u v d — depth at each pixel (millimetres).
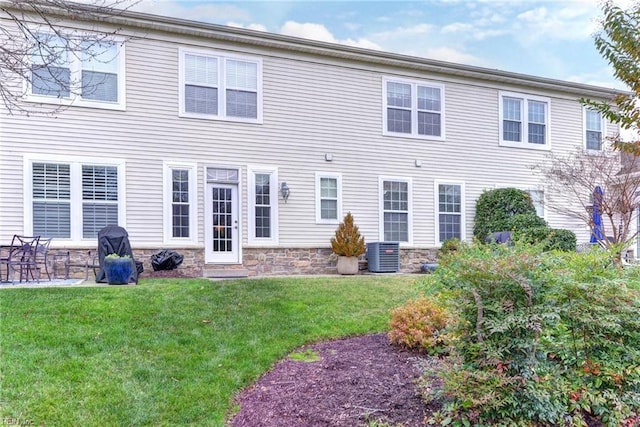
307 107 10797
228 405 3562
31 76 7867
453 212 12188
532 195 12867
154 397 3566
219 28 9820
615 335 3447
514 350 3086
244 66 10289
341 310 6090
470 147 12422
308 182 10734
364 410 3311
